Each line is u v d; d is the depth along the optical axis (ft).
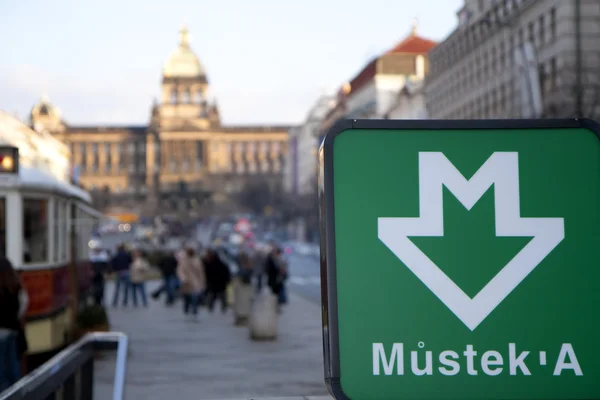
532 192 12.83
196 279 96.53
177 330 85.51
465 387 12.47
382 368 12.38
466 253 12.62
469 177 12.76
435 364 12.46
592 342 12.68
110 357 60.59
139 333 82.43
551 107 149.28
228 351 66.90
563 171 12.91
